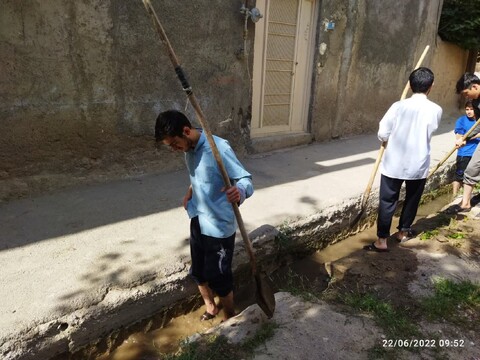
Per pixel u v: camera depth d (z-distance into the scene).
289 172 5.05
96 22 3.88
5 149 3.62
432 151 6.39
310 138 6.57
